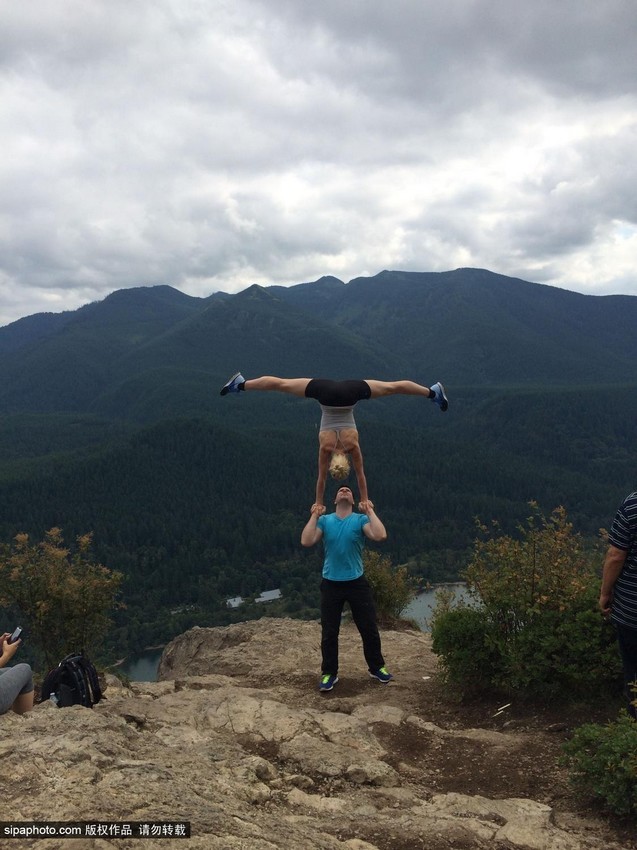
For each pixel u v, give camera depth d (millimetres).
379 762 4457
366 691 6746
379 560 12117
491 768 4566
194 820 2818
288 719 5102
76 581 9922
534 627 5867
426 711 6062
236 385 5672
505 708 5883
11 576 9664
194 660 9906
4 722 3779
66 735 3504
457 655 6086
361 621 6930
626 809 3625
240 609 104000
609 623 5574
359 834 3355
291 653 8883
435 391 5613
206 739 4477
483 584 6297
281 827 3096
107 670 8672
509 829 3510
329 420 5879
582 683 5586
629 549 4484
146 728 4953
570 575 6016
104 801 2824
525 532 6477
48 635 9906
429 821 3533
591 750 4078
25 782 2947
